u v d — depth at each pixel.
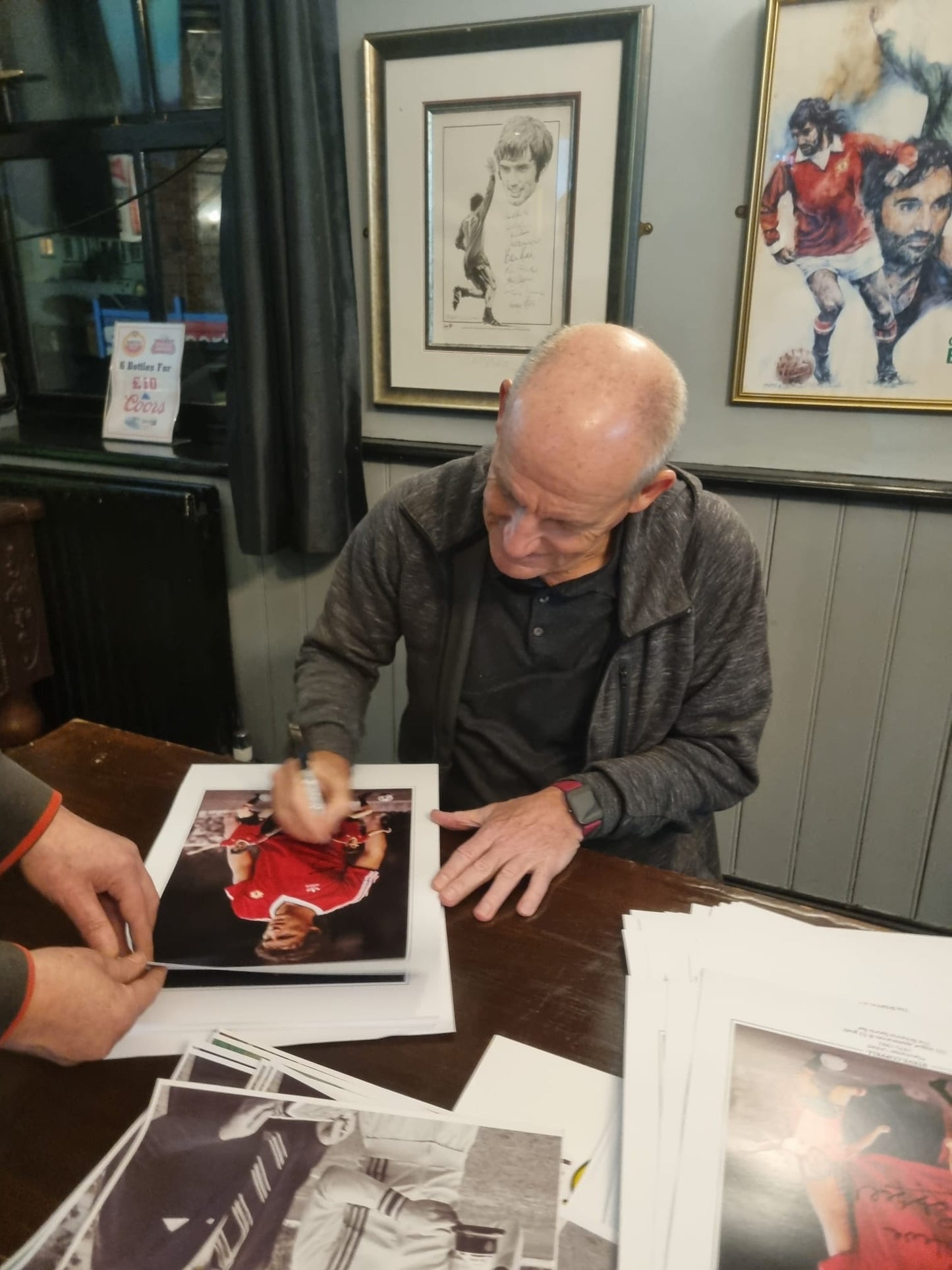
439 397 1.79
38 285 2.18
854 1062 0.62
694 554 1.06
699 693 1.11
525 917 0.80
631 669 1.07
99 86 1.95
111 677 2.19
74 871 0.72
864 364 1.50
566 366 0.81
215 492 1.98
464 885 0.81
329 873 0.83
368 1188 0.54
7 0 1.94
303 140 1.55
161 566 2.00
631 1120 0.58
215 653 2.08
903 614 1.59
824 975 0.71
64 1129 0.60
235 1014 0.67
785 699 1.72
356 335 1.75
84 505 2.01
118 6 1.86
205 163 1.91
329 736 1.04
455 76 1.59
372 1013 0.68
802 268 1.49
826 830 1.78
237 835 0.88
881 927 0.78
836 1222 0.52
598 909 0.81
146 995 0.67
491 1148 0.56
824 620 1.65
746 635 1.09
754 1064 0.62
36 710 2.11
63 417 2.27
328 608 1.22
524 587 1.06
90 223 2.06
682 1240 0.51
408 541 1.13
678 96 1.48
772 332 1.54
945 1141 0.57
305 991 0.70
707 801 1.06
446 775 1.18
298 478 1.74
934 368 1.47
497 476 0.87
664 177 1.53
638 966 0.73
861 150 1.40
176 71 1.88
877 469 1.56
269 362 1.71
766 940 0.76
